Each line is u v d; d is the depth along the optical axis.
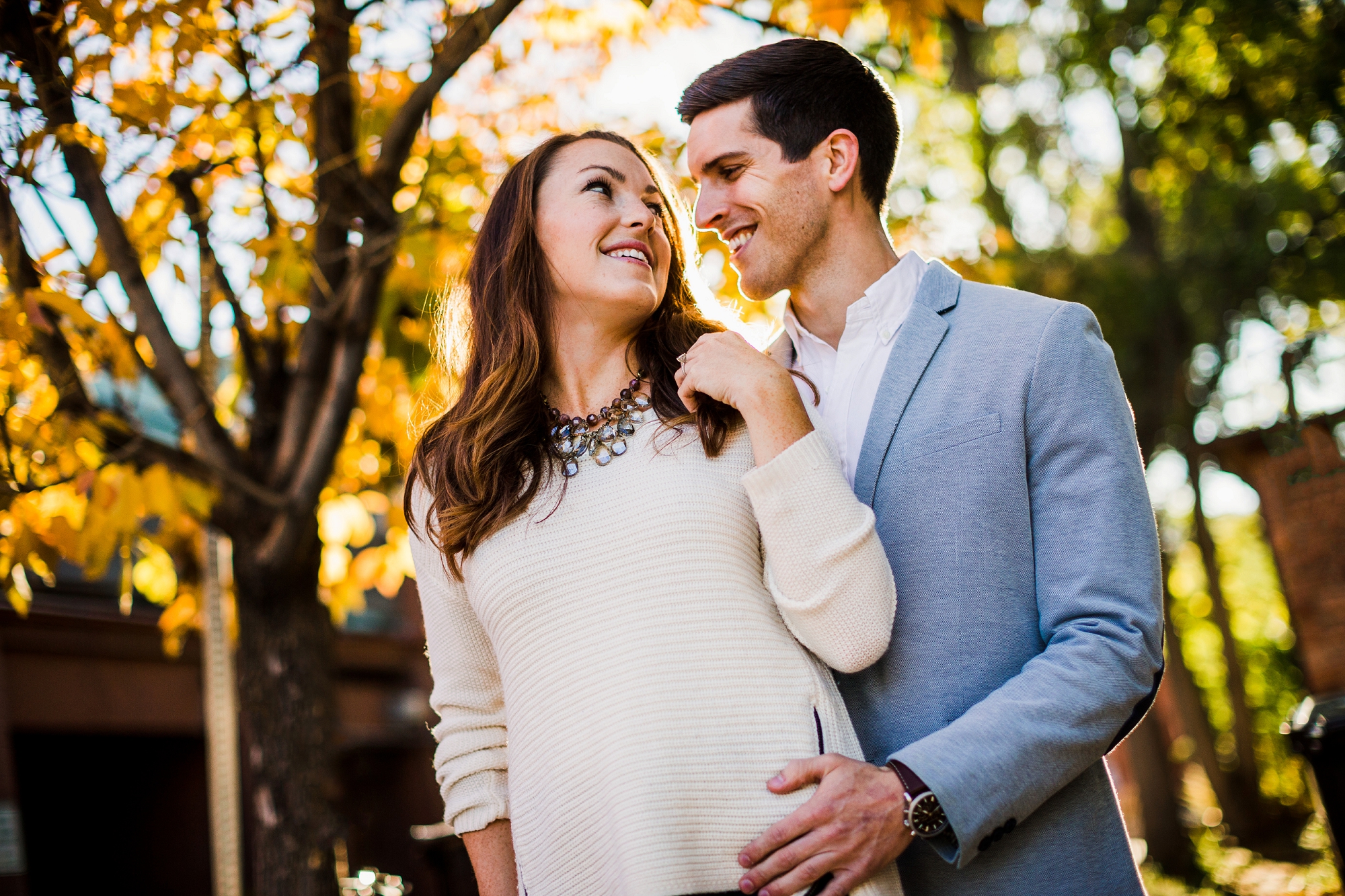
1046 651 1.59
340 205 3.12
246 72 2.91
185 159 2.94
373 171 3.18
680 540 1.63
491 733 1.88
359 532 4.58
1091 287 13.88
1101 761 1.72
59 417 3.06
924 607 1.70
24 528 3.16
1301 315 14.07
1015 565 1.69
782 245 1.93
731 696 1.58
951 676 1.67
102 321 3.09
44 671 6.49
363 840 9.03
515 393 1.79
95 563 3.23
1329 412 8.68
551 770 1.64
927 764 1.47
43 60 2.70
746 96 1.93
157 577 4.38
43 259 3.05
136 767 7.82
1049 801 1.65
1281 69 9.35
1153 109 11.83
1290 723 4.18
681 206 2.08
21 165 2.75
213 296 3.51
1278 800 14.49
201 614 4.18
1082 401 1.69
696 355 1.69
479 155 3.61
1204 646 18.31
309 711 3.41
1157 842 12.12
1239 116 9.98
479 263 1.94
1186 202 14.83
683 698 1.58
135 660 7.07
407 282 3.53
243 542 3.42
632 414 1.76
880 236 1.99
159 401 5.03
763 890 1.48
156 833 7.70
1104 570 1.60
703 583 1.62
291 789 3.34
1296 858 11.26
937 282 1.90
